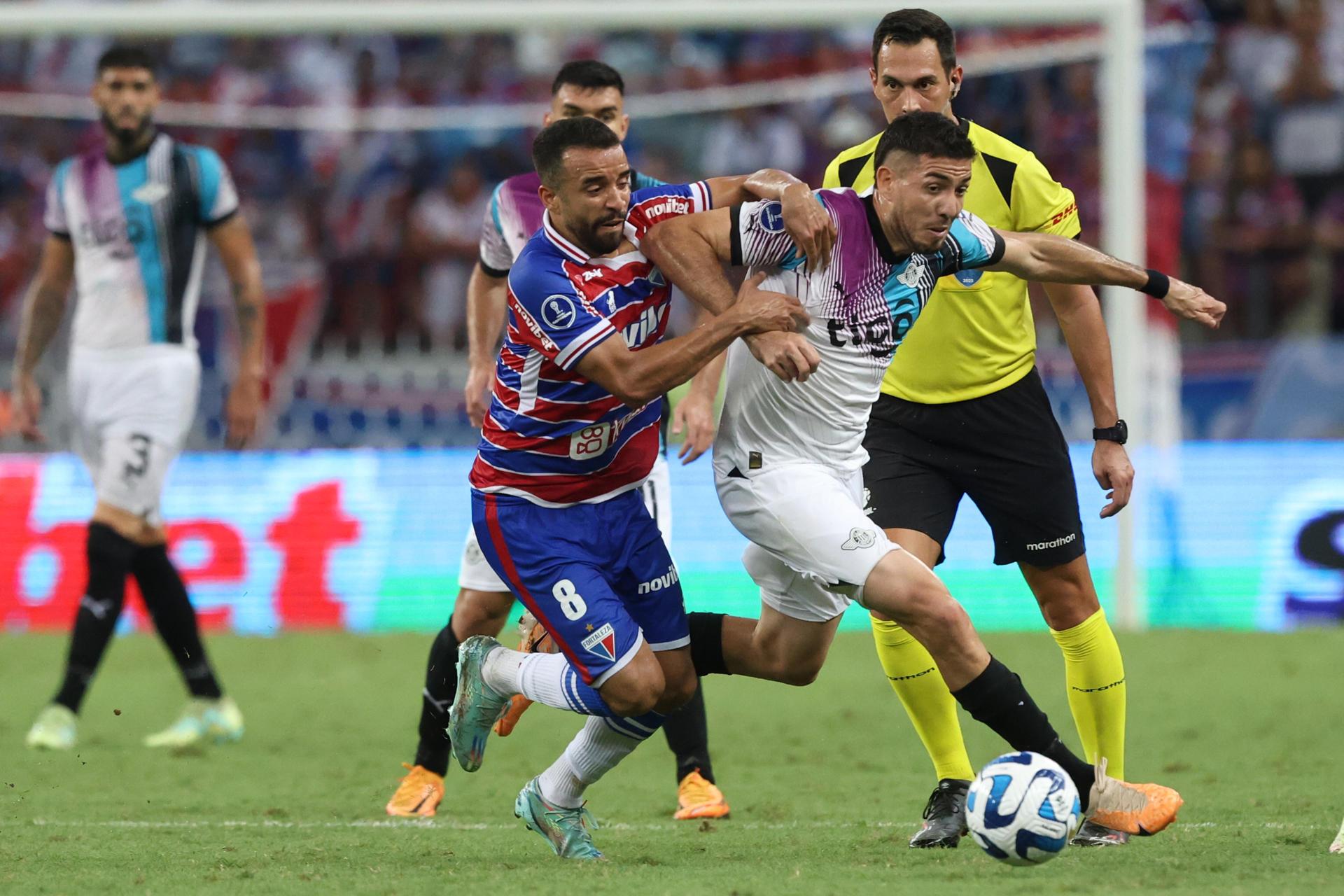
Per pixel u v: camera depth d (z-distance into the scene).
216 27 38.06
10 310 55.75
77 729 28.72
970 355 18.47
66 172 28.12
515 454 16.69
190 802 21.69
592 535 16.81
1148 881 14.55
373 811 21.06
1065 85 53.97
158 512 27.77
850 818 20.03
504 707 17.62
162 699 32.25
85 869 16.19
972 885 14.42
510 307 16.42
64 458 43.34
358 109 60.22
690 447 19.02
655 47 60.81
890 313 16.42
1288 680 31.97
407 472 43.66
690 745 20.61
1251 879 14.59
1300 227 54.75
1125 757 24.55
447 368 45.75
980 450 18.66
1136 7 38.53
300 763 25.33
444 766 21.12
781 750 26.03
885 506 18.64
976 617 41.09
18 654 37.84
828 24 38.16
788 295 15.82
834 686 32.59
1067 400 43.78
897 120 15.99
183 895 14.65
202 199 28.08
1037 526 18.64
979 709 16.28
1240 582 41.38
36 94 61.91
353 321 52.91
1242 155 55.91
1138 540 40.53
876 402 18.97
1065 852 16.53
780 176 16.38
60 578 42.62
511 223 22.06
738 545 42.25
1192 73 55.09
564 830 17.02
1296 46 56.81
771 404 16.61
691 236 15.98
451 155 57.72
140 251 27.77
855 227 16.11
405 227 56.25
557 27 38.25
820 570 16.39
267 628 42.06
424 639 39.91
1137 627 39.19
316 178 57.47
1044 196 18.39
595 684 16.33
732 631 17.80
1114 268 16.89
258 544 42.72
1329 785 21.83
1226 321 54.50
